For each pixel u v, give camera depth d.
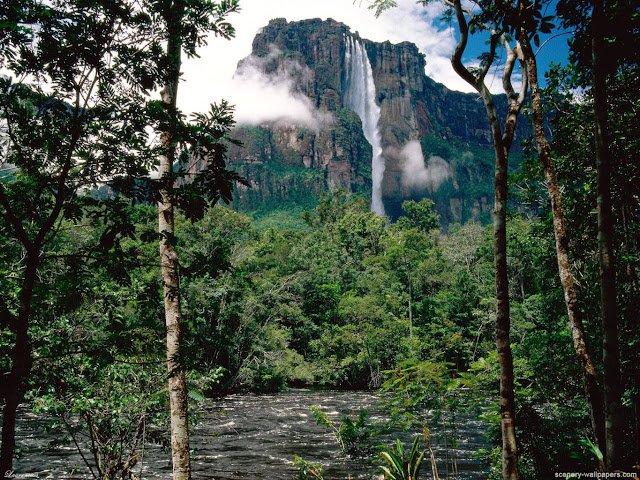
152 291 5.36
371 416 18.31
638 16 5.57
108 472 7.06
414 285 48.62
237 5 4.37
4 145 4.37
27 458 11.39
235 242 35.97
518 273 39.97
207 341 5.29
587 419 9.89
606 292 4.89
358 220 69.88
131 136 4.11
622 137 9.09
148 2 4.11
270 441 15.83
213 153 4.07
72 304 4.68
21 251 6.74
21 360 3.64
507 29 5.32
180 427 6.26
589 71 9.60
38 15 3.74
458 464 12.30
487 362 9.28
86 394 6.87
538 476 8.00
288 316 41.19
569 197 11.02
